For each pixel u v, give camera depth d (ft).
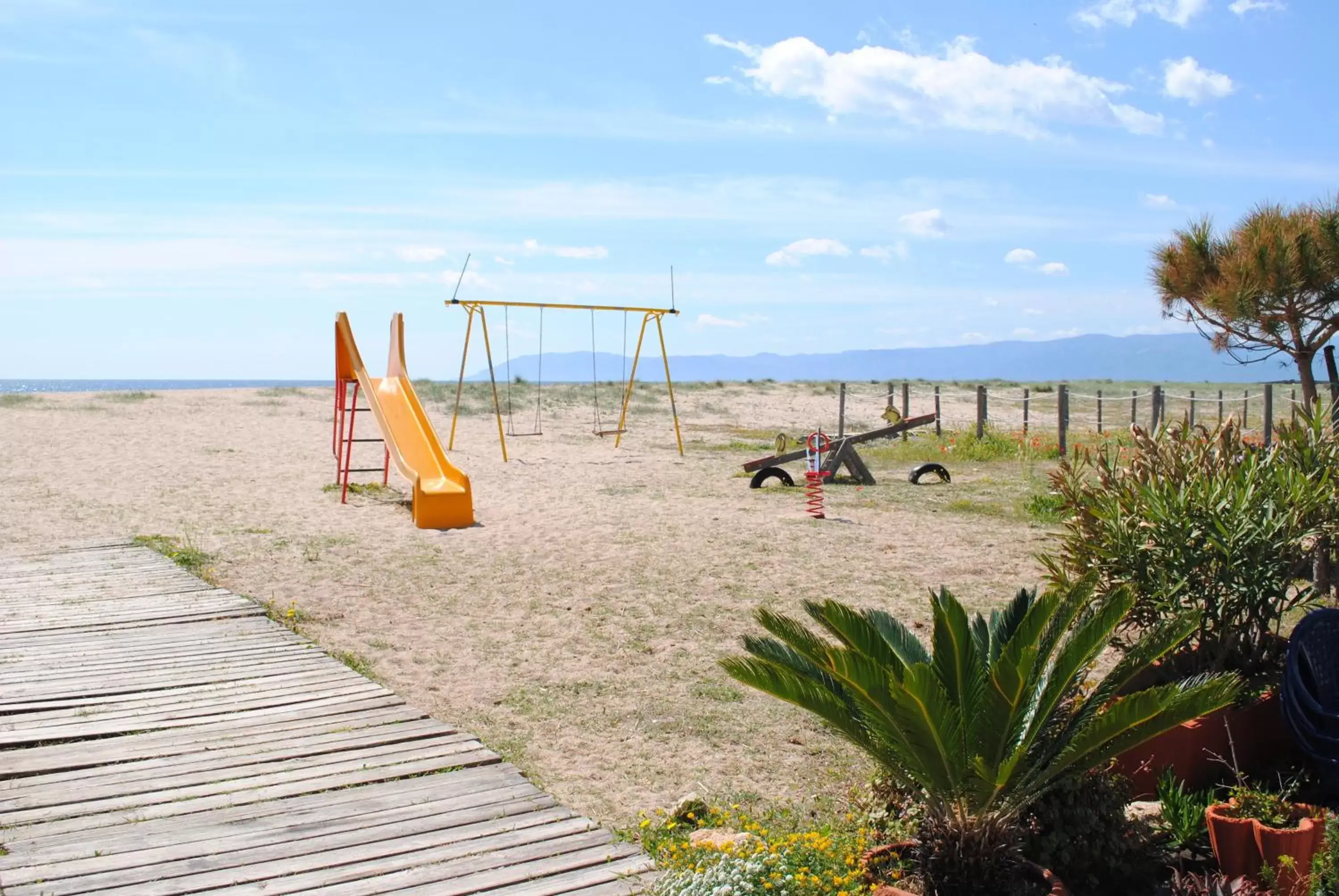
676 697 25.41
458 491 47.47
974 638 18.49
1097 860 16.78
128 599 32.76
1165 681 21.74
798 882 14.29
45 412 95.96
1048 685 15.98
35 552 39.93
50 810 17.06
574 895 14.55
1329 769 18.33
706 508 52.49
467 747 20.72
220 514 49.42
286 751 20.15
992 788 15.14
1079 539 23.76
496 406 73.05
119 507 50.37
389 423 58.39
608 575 37.68
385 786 18.62
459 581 36.78
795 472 68.80
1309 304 40.93
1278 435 24.67
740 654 28.78
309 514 50.14
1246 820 16.57
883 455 77.00
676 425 77.97
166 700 23.25
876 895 14.78
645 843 16.96
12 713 22.03
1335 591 29.60
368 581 36.60
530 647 29.40
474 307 75.46
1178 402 120.88
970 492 57.77
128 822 16.65
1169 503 21.86
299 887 14.52
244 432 86.02
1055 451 72.08
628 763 21.44
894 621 19.24
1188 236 44.01
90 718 21.81
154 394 119.03
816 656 15.87
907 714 14.88
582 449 80.79
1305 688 18.97
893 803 17.81
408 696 25.09
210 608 31.68
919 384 168.35
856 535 44.75
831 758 21.94
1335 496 22.06
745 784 20.49
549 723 23.57
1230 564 21.21
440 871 15.21
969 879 15.67
